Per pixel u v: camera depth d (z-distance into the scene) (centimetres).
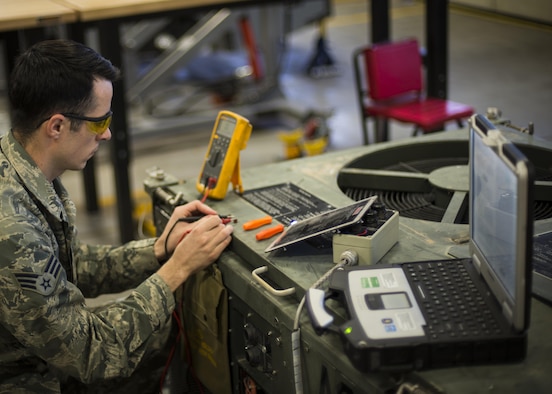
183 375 241
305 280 176
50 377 197
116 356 184
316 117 526
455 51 391
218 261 202
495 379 140
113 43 389
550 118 315
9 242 174
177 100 657
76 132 186
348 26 873
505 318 146
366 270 165
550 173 239
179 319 232
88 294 223
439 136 267
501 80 336
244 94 636
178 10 402
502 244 145
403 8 580
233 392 213
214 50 717
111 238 440
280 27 609
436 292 156
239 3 420
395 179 237
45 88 179
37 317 175
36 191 188
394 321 147
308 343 167
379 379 148
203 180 231
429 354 142
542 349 148
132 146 580
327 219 188
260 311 184
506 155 139
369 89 417
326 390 167
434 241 192
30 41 414
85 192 469
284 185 234
